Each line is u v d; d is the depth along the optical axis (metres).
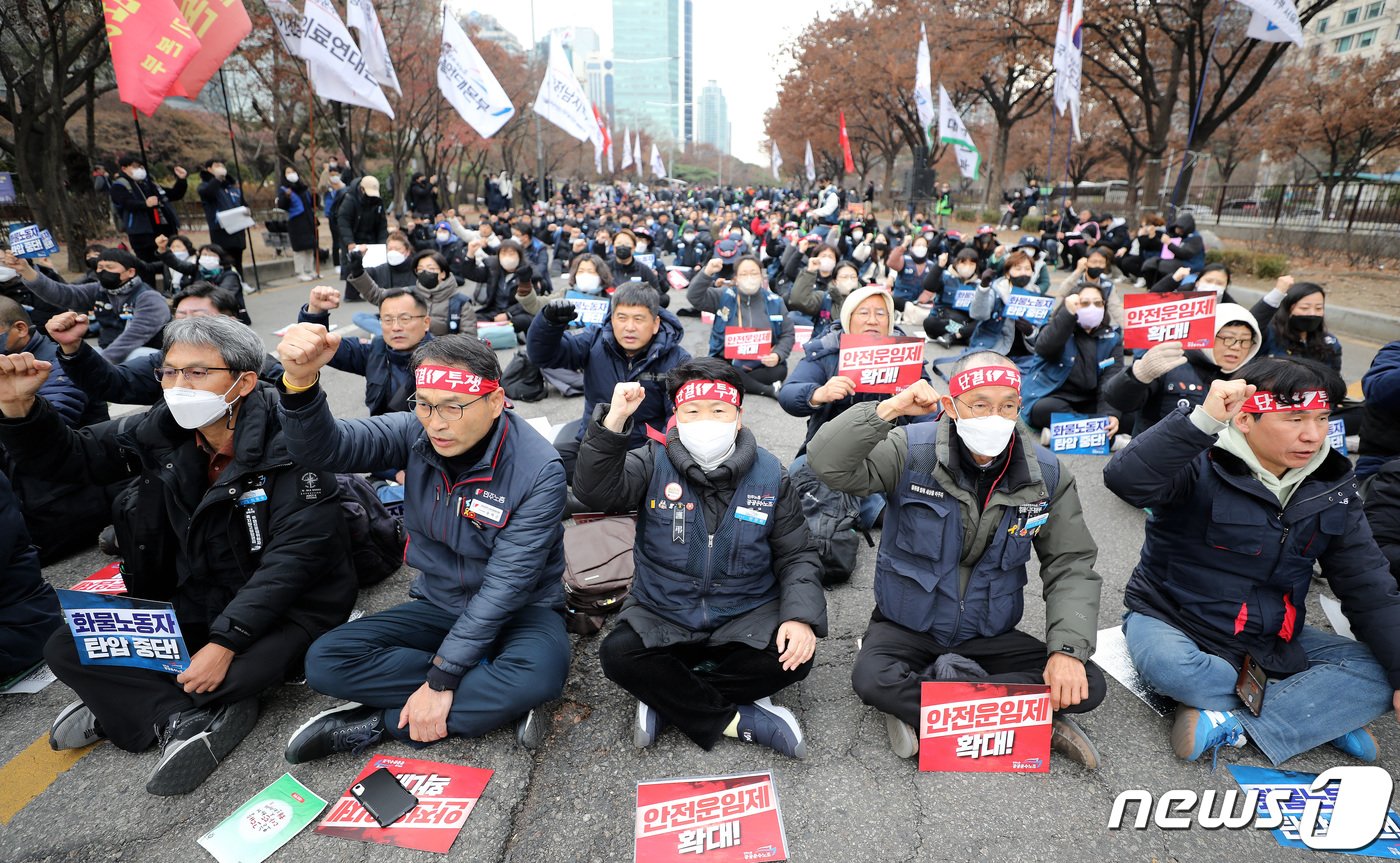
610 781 2.41
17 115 13.03
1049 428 4.96
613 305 4.00
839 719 2.70
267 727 2.64
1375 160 33.81
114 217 15.52
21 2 12.32
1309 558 2.44
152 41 6.59
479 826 2.23
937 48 25.89
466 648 2.36
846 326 4.03
